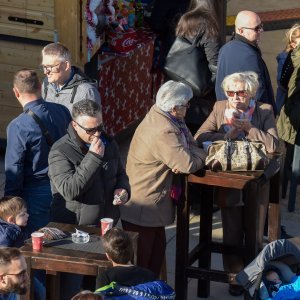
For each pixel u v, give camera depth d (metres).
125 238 8.55
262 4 26.19
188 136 10.49
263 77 12.02
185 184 10.45
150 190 10.38
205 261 11.48
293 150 14.41
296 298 9.16
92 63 15.05
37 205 10.44
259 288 9.41
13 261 7.95
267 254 9.58
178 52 13.28
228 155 10.19
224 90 10.88
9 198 9.59
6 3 14.45
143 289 8.23
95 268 8.69
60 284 9.70
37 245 8.88
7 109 15.24
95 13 14.66
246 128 10.66
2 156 15.72
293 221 14.04
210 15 13.20
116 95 16.34
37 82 10.34
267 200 11.04
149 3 17.03
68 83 11.05
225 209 11.15
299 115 13.53
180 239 10.69
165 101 10.23
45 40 14.48
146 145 10.26
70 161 9.58
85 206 9.68
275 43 22.88
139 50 17.16
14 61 14.82
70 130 9.59
